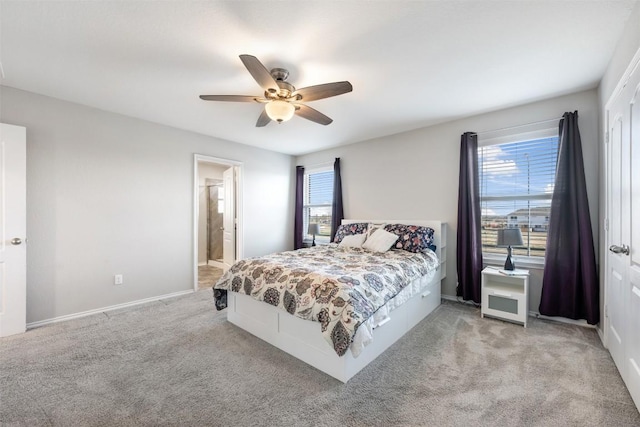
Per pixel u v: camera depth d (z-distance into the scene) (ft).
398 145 13.53
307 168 17.87
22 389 5.93
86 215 10.27
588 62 7.31
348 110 10.66
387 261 9.06
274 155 17.24
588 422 5.00
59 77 8.21
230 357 7.27
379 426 4.95
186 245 13.05
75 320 9.68
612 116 7.02
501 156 10.87
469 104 10.09
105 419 5.10
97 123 10.50
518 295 9.16
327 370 6.54
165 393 5.84
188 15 5.66
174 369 6.72
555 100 9.52
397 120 11.75
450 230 11.97
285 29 6.08
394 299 7.72
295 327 7.27
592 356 7.15
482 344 7.88
